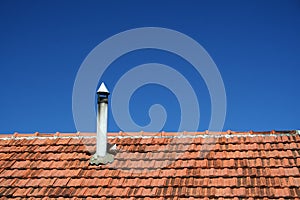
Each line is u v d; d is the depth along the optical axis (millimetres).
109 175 10789
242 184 9992
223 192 9828
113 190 10258
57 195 10234
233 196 9688
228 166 10664
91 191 10297
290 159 10695
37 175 10969
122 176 10711
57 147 12125
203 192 9898
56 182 10680
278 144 11375
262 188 9820
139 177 10625
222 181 10172
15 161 11617
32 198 10219
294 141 11422
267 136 11797
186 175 10484
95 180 10648
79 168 11133
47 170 11156
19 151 12070
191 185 10117
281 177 10094
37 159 11641
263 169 10430
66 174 10938
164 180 10422
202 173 10508
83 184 10547
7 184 10719
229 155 11125
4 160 11688
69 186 10508
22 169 11266
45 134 12742
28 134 12805
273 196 9547
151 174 10680
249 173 10328
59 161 11484
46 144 12320
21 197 10289
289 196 9492
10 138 12719
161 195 9922
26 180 10820
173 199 9750
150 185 10297
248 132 12000
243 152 11195
